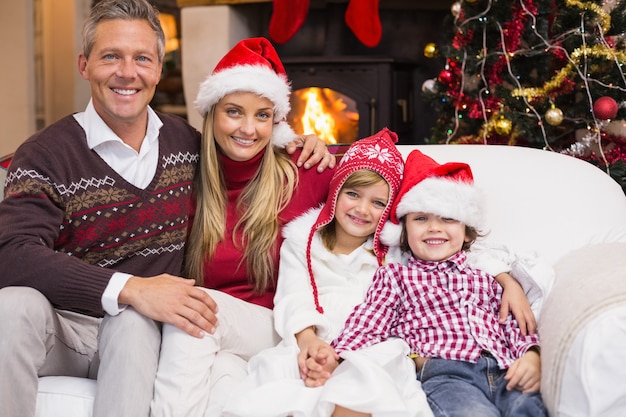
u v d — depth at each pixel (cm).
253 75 199
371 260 200
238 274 206
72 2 593
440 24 428
